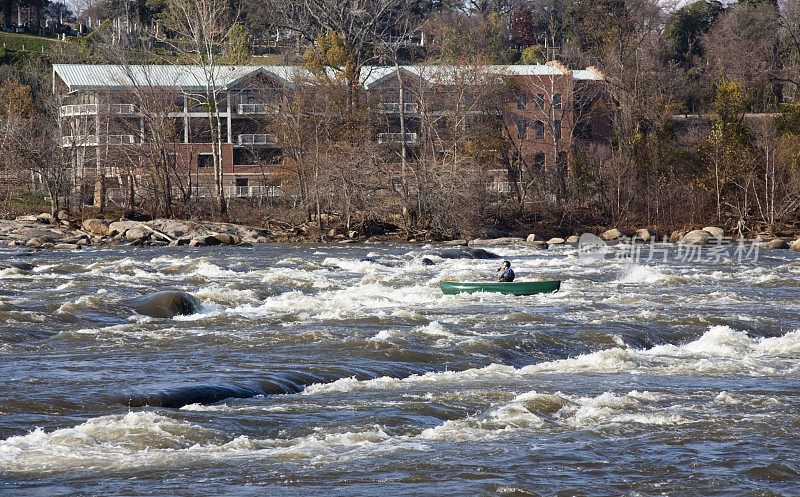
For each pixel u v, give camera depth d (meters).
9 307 45.53
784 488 21.30
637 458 23.36
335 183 116.25
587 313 48.31
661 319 45.97
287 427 25.89
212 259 82.88
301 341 39.22
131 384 30.38
